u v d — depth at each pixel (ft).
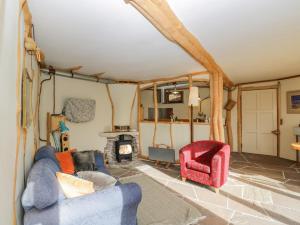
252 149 20.57
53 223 4.71
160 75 16.53
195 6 5.95
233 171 14.06
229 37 8.44
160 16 6.40
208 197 9.98
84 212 5.06
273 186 11.30
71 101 14.39
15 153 4.74
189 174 11.68
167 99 26.20
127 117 18.45
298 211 8.54
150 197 9.99
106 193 5.55
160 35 8.20
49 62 12.38
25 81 5.96
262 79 19.08
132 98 18.71
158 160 16.66
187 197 10.01
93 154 10.78
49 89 13.76
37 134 11.70
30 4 5.77
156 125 18.12
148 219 7.98
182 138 16.57
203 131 15.53
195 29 7.61
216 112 14.05
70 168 9.28
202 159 12.34
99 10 6.16
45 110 13.51
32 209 4.85
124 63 12.71
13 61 4.54
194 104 14.89
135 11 6.25
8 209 4.05
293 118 17.38
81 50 10.09
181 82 18.72
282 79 18.33
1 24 3.52
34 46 6.16
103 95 17.44
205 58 11.24
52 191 4.97
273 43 9.21
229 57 11.45
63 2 5.69
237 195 10.16
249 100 20.77
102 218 5.38
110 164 16.51
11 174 4.33
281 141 18.47
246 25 7.30
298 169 14.55
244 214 8.33
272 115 19.17
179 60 12.03
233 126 21.91
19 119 5.18
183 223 7.70
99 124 17.04
